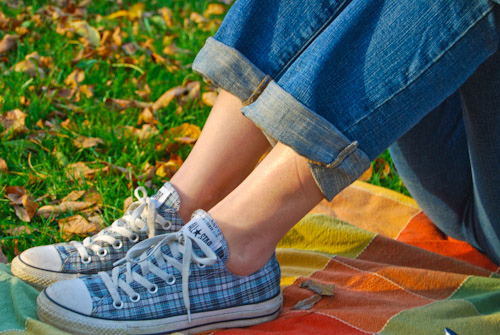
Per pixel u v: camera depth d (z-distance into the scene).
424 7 0.99
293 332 1.15
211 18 3.67
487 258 1.64
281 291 1.31
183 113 2.45
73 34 3.01
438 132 1.44
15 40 2.82
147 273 1.15
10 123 2.16
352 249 1.61
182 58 2.99
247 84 1.13
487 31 0.99
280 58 1.12
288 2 1.11
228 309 1.18
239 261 1.17
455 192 1.50
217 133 1.28
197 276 1.16
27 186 1.89
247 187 1.15
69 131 2.19
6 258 1.55
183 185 1.30
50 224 1.75
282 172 1.10
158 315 1.14
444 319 1.22
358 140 1.03
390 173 2.18
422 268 1.54
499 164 1.22
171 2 3.78
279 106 1.01
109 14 3.44
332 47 1.01
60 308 1.10
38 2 3.37
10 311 1.18
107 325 1.10
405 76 1.00
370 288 1.39
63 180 1.91
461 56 1.00
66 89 2.48
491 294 1.34
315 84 1.00
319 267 1.51
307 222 1.67
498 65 1.10
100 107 2.39
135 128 2.31
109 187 1.91
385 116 1.02
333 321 1.20
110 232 1.33
